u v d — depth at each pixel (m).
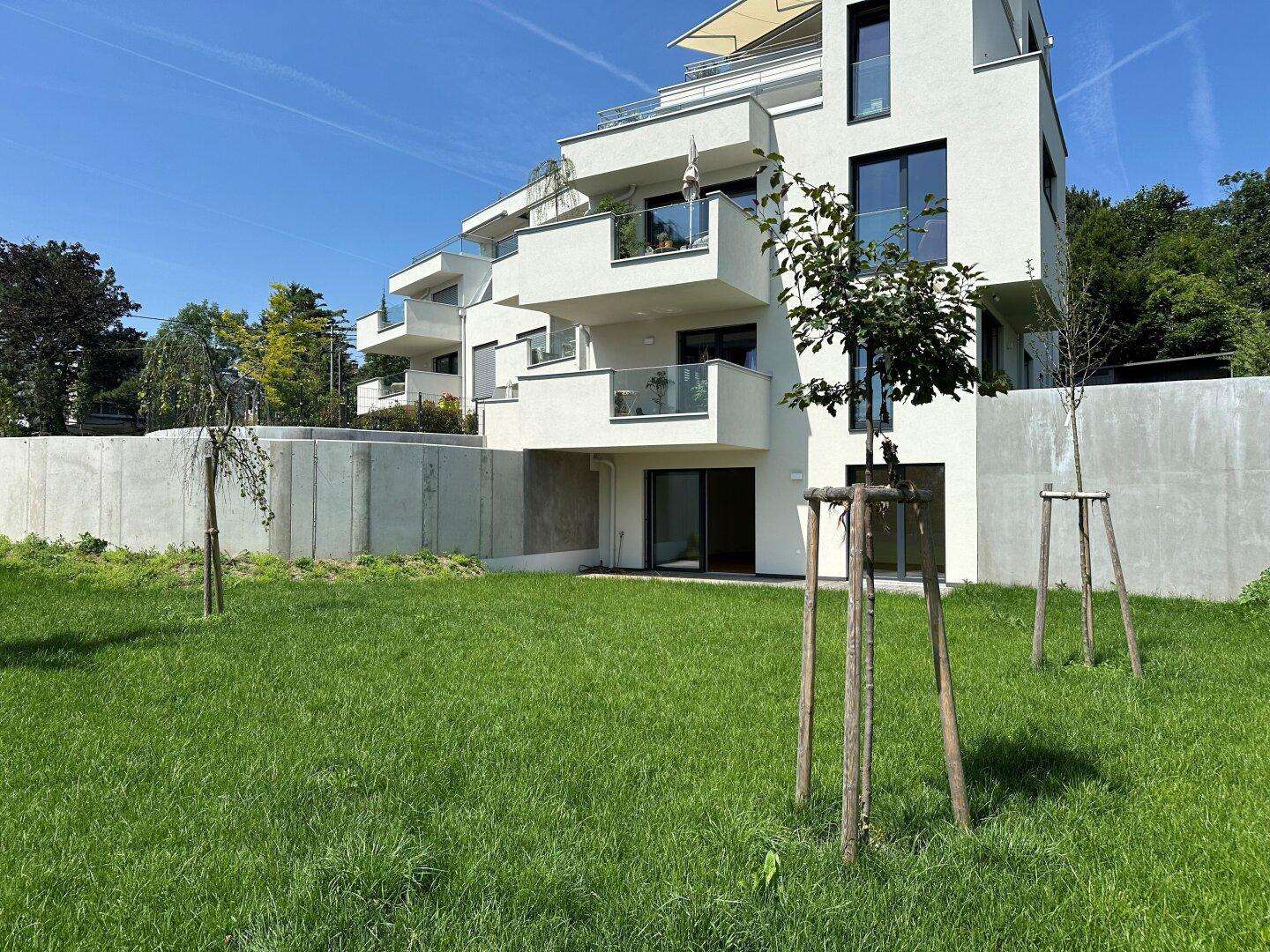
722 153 15.27
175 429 13.62
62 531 12.90
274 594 10.20
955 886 2.82
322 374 39.25
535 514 15.96
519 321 22.33
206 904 2.65
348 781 3.81
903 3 14.05
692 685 5.88
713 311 16.16
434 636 7.64
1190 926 2.58
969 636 7.91
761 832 3.20
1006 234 13.02
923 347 3.68
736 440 14.27
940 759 4.25
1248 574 10.41
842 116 14.60
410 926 2.53
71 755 4.11
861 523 3.22
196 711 5.00
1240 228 36.97
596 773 4.00
